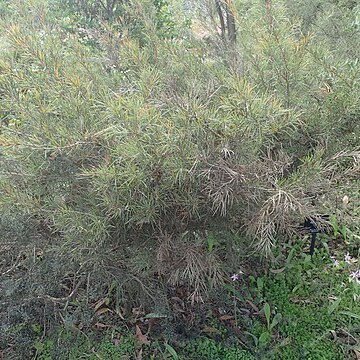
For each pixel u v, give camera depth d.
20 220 1.87
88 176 1.74
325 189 1.93
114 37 2.23
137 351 2.10
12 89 1.84
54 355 2.07
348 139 2.08
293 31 2.15
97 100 1.79
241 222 1.87
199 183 1.69
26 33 1.94
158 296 2.11
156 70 2.00
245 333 2.14
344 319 2.20
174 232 1.89
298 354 2.07
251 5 2.63
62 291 2.26
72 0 3.21
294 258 2.48
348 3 3.43
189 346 2.09
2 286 1.94
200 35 2.76
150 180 1.66
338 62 2.08
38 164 1.78
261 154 1.93
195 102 1.65
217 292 2.19
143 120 1.60
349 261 2.48
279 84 1.99
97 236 1.71
